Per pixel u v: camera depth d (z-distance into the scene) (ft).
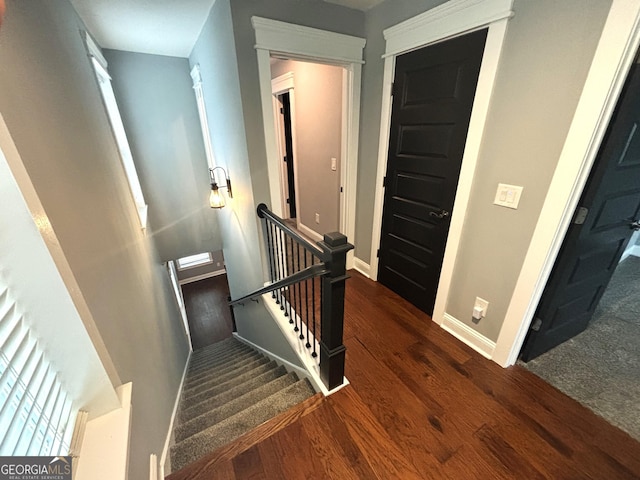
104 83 7.99
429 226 6.89
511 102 4.75
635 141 4.30
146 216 9.93
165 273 12.04
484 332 6.07
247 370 8.17
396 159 7.40
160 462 4.40
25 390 2.35
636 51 3.58
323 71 9.58
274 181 7.10
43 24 3.71
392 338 6.65
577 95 3.98
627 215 5.25
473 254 5.97
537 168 4.60
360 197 9.13
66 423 2.93
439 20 5.50
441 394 5.16
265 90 6.29
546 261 4.82
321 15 6.55
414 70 6.36
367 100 7.91
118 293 4.46
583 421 4.64
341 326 4.82
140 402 4.22
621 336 6.60
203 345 14.16
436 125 6.15
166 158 11.57
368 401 5.02
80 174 3.94
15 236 2.34
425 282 7.36
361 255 9.73
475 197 5.67
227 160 8.75
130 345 4.45
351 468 4.00
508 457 4.13
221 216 12.10
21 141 2.52
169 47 9.41
